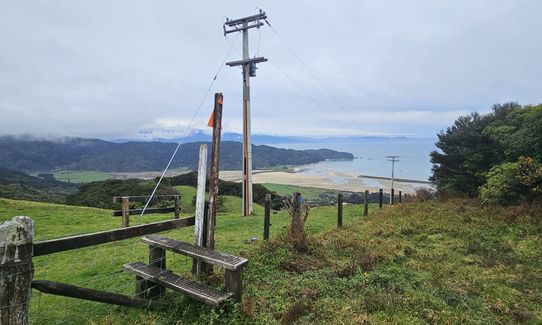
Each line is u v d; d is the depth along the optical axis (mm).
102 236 3963
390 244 8508
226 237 9633
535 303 5254
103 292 4008
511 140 16406
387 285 5754
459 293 5551
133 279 6117
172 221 4992
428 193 23891
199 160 5328
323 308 4746
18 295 3025
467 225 10719
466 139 22922
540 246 8312
